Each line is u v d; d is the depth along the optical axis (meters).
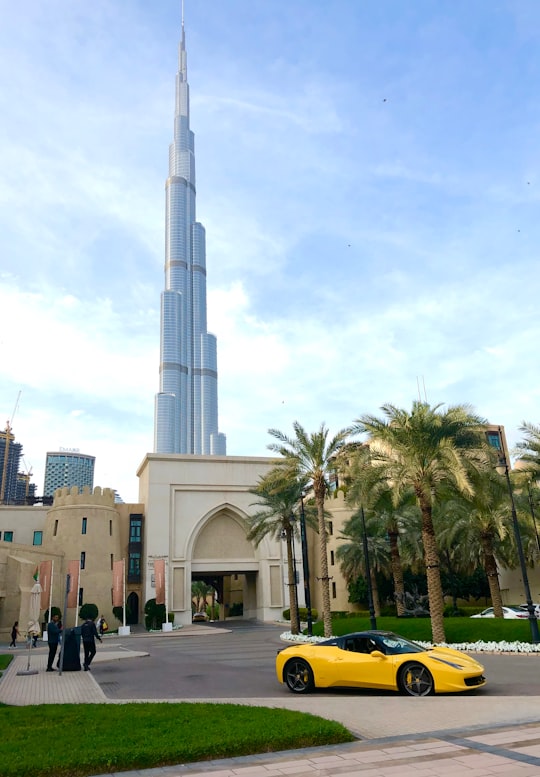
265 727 8.45
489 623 25.52
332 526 58.94
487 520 31.66
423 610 48.62
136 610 57.47
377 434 25.89
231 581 75.12
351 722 9.30
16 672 19.30
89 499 55.03
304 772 6.80
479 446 25.81
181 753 7.46
